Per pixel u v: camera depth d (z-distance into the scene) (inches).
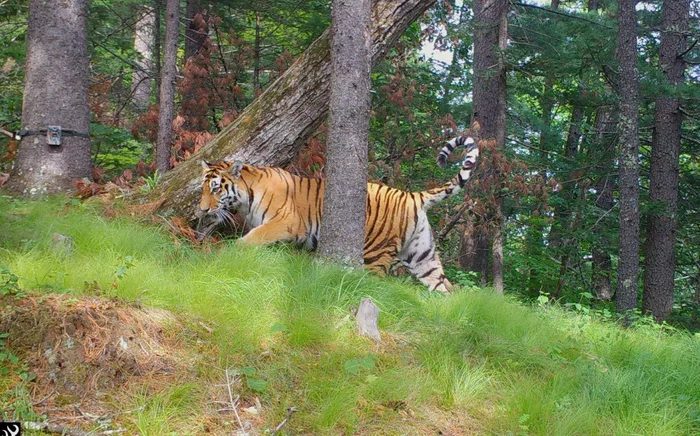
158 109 392.5
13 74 461.1
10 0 450.9
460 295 255.9
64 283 175.2
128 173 328.2
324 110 298.0
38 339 143.9
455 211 420.5
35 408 130.8
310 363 172.7
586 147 590.2
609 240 570.6
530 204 577.6
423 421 158.9
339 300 210.7
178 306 180.1
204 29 467.2
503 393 179.8
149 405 139.6
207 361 160.9
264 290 202.7
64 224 230.7
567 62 467.5
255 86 466.3
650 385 195.8
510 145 627.8
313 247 293.6
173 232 269.7
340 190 248.4
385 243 299.1
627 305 422.3
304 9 477.1
